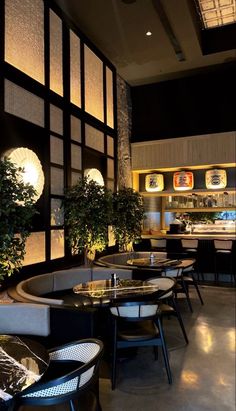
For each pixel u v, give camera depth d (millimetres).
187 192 7613
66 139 4848
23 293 3074
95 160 6082
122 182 7289
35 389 1544
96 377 1788
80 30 5445
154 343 2867
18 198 2746
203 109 7328
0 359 1810
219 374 2963
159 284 3779
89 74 5758
